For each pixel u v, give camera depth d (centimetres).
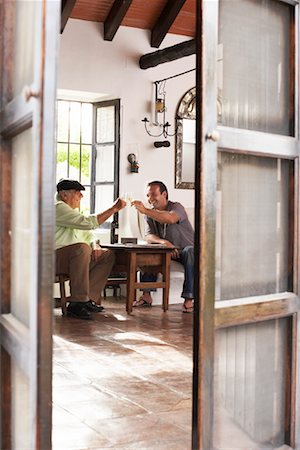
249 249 259
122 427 301
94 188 833
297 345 270
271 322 264
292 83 273
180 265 714
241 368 252
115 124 813
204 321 229
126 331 555
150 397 353
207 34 229
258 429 260
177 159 839
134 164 811
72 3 725
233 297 252
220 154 246
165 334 543
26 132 207
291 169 273
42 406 188
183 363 437
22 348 202
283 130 272
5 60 226
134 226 808
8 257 227
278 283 271
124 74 812
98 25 796
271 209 267
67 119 825
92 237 672
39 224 187
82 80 792
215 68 231
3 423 224
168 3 783
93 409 328
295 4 272
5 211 226
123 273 781
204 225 229
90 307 658
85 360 441
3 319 224
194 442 229
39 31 188
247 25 257
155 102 827
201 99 228
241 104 255
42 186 187
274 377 266
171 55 761
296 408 269
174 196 840
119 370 414
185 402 344
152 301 738
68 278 638
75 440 281
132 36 816
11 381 223
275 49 269
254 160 260
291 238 274
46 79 186
